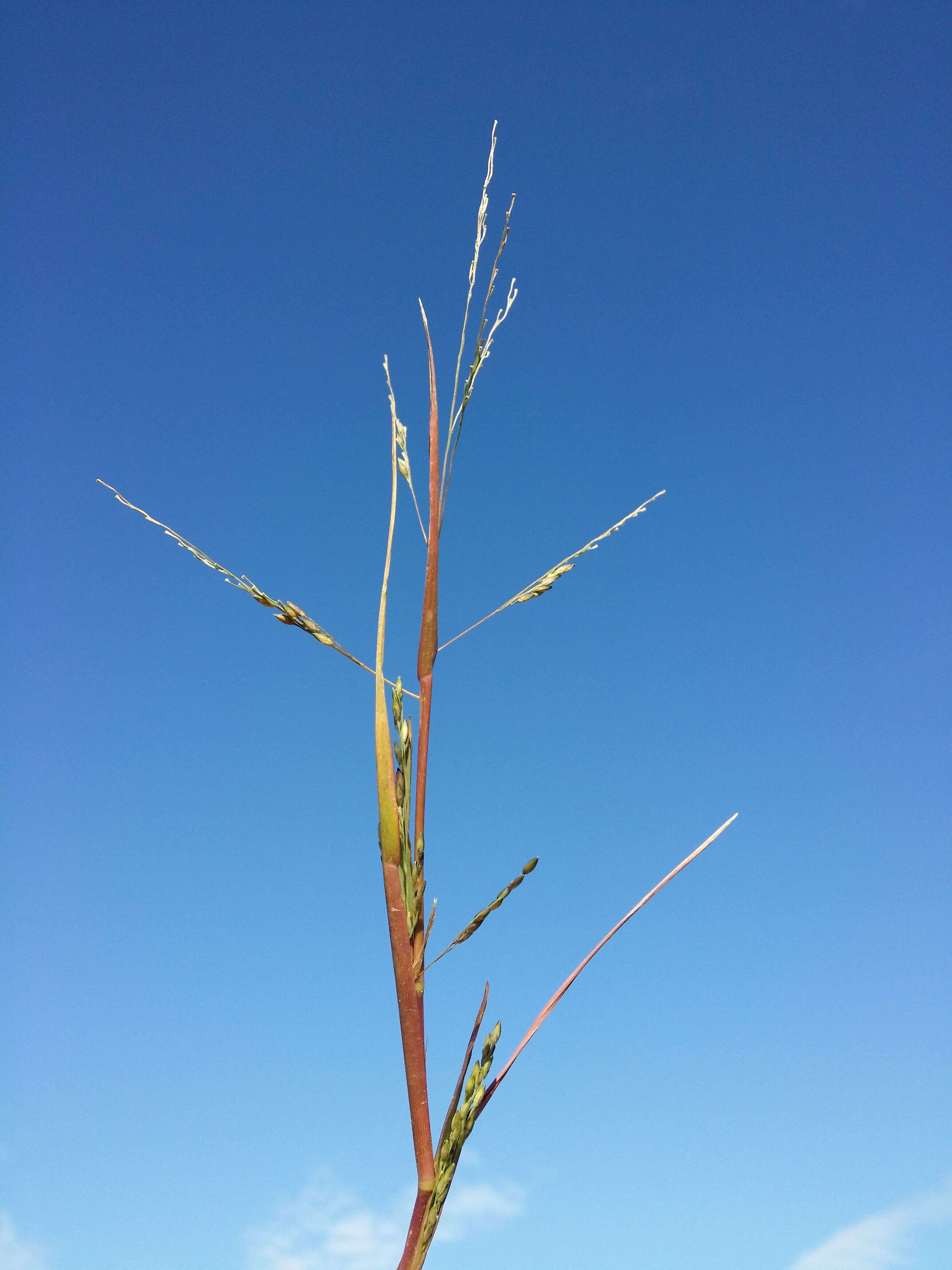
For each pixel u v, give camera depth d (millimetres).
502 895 175
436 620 189
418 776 179
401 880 172
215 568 186
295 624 181
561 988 182
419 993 170
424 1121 165
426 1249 160
